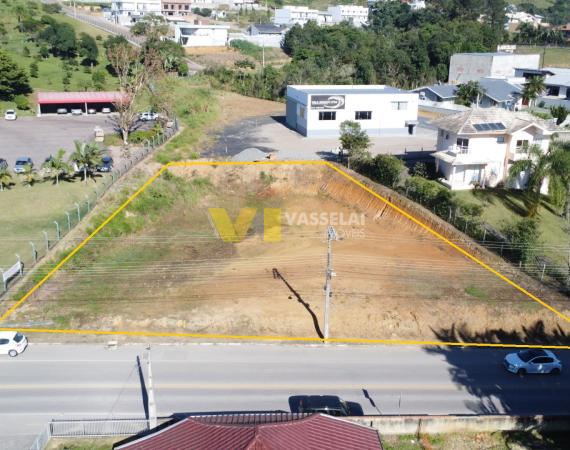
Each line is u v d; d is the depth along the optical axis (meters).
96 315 32.34
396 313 33.16
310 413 22.41
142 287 35.97
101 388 26.17
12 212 43.78
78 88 83.25
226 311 33.22
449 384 27.41
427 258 40.12
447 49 113.81
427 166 54.53
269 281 37.09
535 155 45.06
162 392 26.00
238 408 25.02
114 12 148.50
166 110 76.12
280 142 67.31
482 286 36.12
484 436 24.17
